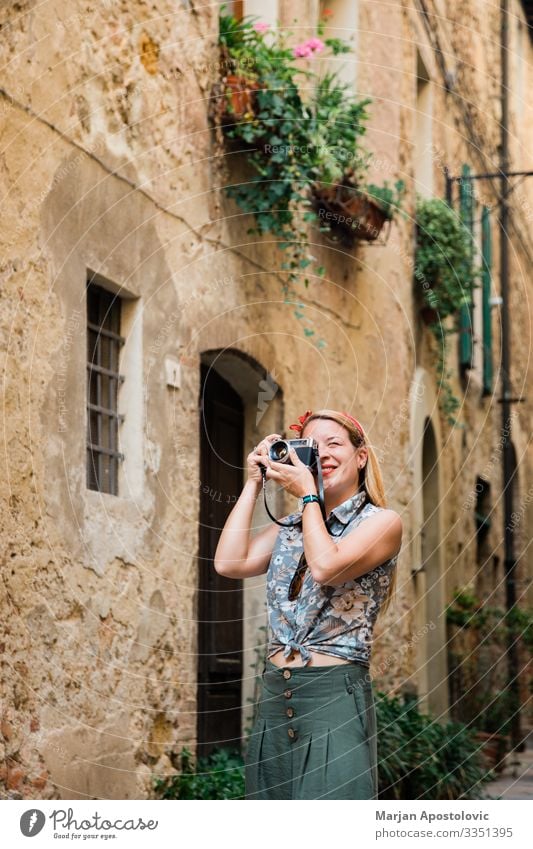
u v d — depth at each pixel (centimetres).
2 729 357
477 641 1033
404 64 892
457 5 1120
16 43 384
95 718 419
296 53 593
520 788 760
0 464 361
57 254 405
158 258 488
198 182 530
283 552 290
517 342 1443
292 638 279
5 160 375
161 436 486
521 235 1493
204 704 584
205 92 543
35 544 380
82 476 416
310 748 271
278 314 625
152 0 489
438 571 993
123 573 447
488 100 1293
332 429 295
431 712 925
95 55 439
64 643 398
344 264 734
